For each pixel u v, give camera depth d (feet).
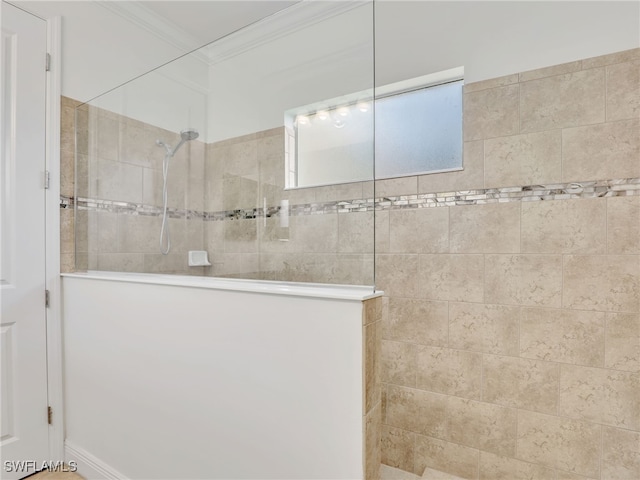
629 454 4.86
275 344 3.83
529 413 5.50
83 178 6.52
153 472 4.92
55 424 6.12
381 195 6.82
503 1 5.71
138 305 5.11
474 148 5.96
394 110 6.93
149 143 7.19
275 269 5.67
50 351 6.09
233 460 4.14
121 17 7.34
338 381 3.44
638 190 4.82
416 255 6.45
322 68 5.68
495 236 5.78
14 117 5.71
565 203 5.27
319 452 3.54
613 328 4.96
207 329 4.36
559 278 5.31
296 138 5.88
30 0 5.91
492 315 5.79
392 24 6.65
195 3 7.21
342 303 3.42
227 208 6.64
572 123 5.22
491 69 5.81
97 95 6.88
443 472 6.15
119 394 5.37
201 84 7.39
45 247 6.07
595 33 5.07
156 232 7.21
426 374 6.32
